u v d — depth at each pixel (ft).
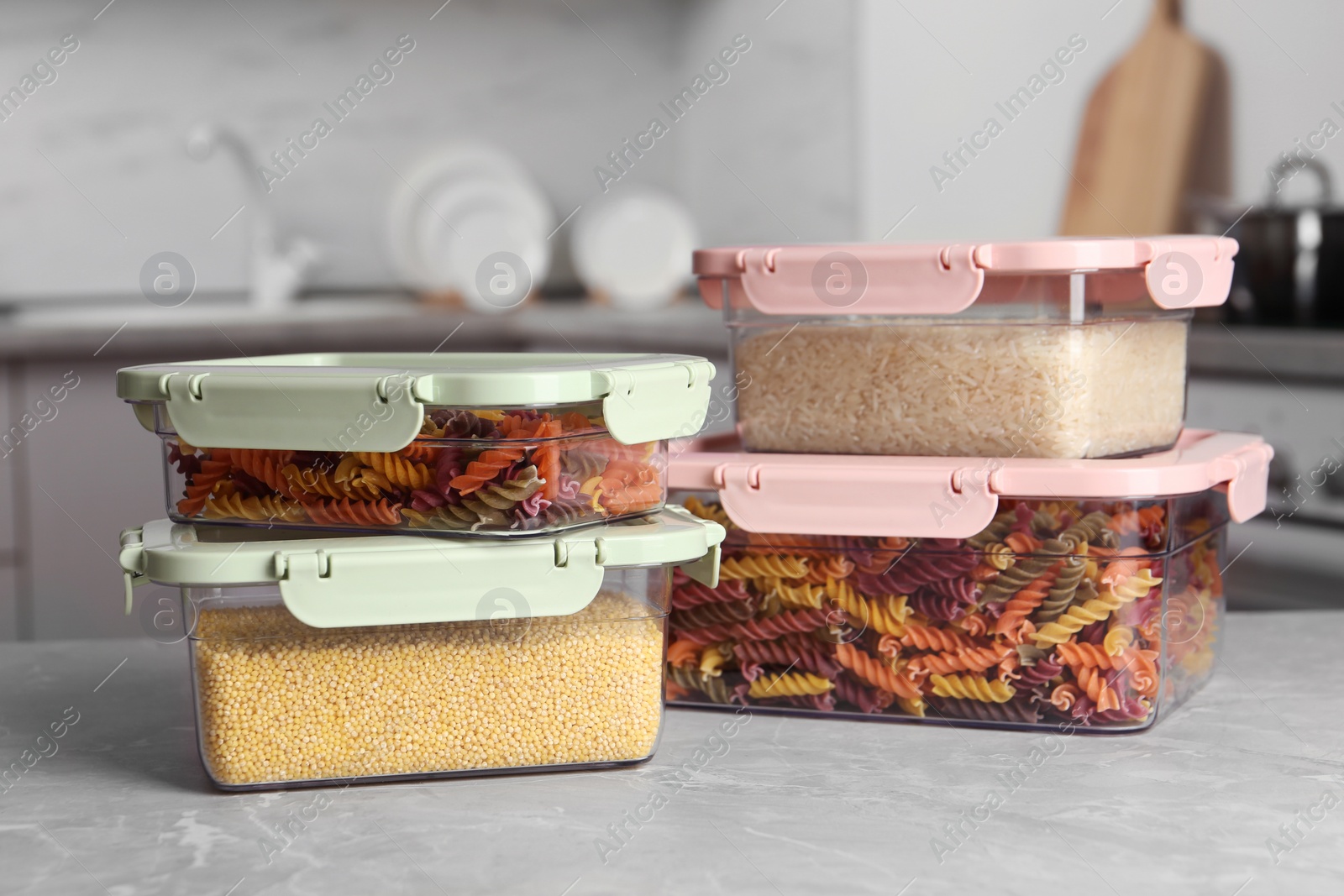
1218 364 5.99
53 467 7.73
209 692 2.46
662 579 2.64
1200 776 2.46
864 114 9.04
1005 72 8.50
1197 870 2.00
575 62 11.09
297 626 2.49
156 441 7.86
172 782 2.54
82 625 7.86
